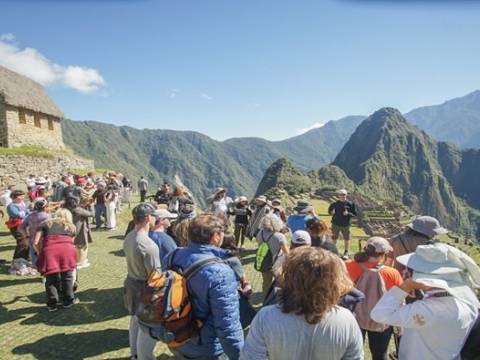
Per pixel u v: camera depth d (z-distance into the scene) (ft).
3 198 58.90
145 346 16.53
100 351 20.16
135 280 17.54
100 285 30.22
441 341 10.22
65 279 25.35
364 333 17.12
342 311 8.73
